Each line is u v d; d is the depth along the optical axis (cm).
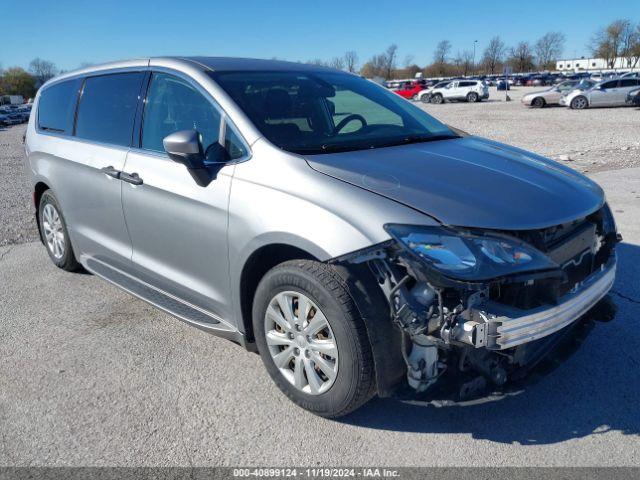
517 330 252
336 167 292
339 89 398
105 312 441
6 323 426
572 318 278
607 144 1416
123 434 291
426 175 294
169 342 390
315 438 286
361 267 265
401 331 258
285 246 291
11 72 10906
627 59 9294
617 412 301
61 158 461
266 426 296
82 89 461
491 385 282
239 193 305
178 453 276
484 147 365
